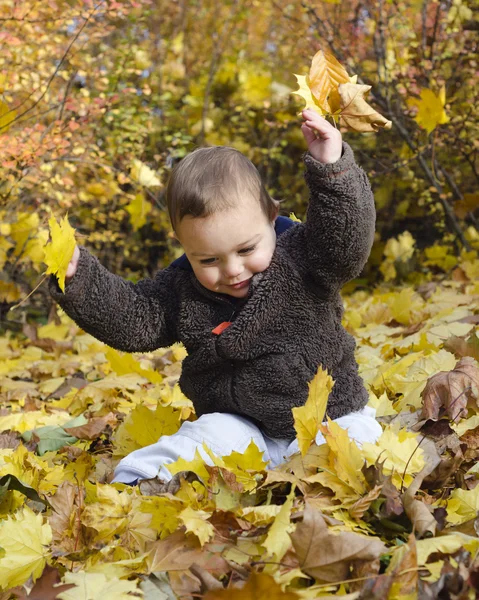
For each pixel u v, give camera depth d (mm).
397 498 1824
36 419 3115
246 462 2043
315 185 2070
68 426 2977
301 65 6660
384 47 5371
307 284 2182
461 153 5922
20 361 4594
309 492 1975
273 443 2285
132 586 1569
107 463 2475
